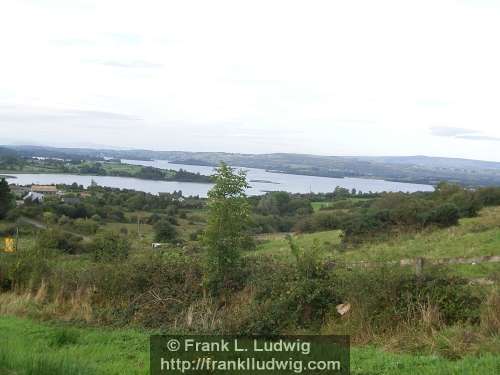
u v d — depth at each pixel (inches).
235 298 461.4
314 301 426.6
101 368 288.4
